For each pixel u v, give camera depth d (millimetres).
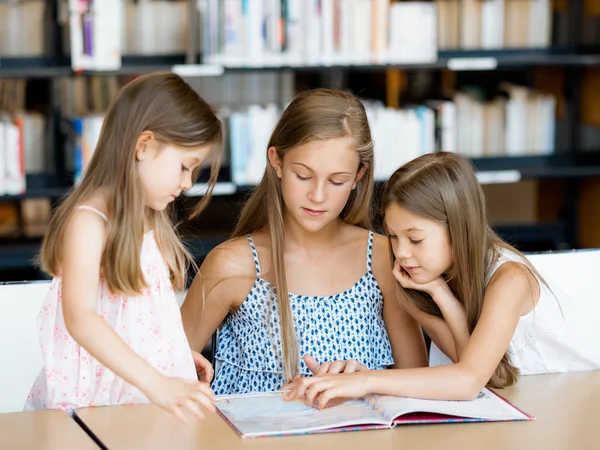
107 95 4391
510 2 4672
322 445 1625
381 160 4516
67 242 1797
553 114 4816
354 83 4758
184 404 1652
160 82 1847
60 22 4211
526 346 2209
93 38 4051
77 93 4355
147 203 1895
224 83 4637
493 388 1970
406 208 2039
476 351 1922
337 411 1780
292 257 2287
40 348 2238
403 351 2367
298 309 2262
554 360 2242
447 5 4625
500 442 1648
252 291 2273
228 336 2354
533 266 2291
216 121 1919
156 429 1702
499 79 4914
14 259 4379
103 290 1971
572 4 4703
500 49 4680
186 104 1850
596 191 4930
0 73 4074
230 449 1610
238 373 2314
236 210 4488
